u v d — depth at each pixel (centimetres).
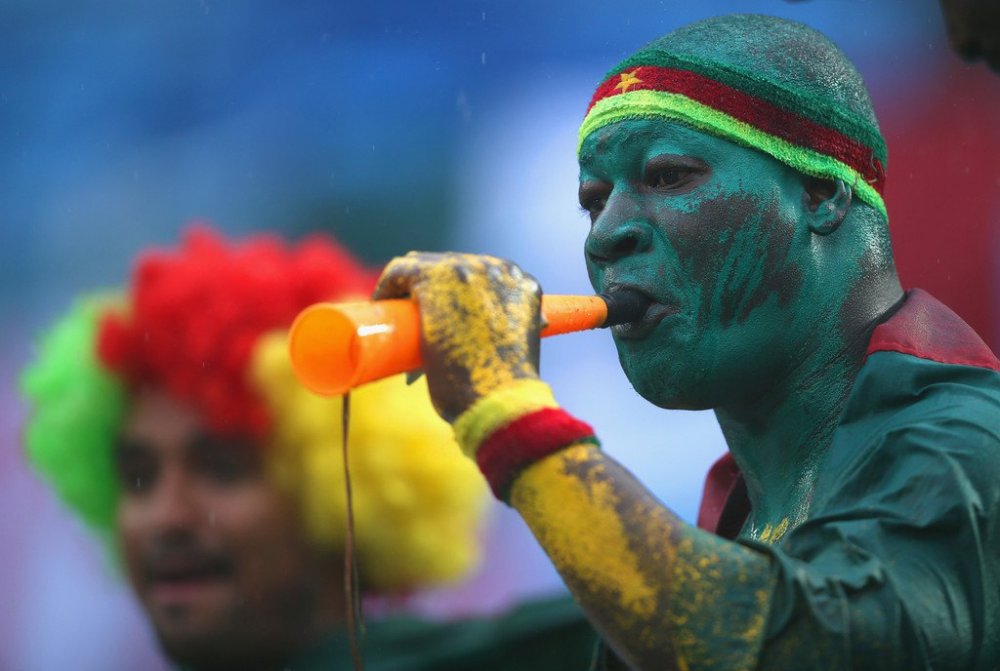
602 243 736
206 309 974
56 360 1054
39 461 1083
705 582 597
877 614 602
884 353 703
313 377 607
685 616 595
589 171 757
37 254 3008
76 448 1047
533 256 2748
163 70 3038
